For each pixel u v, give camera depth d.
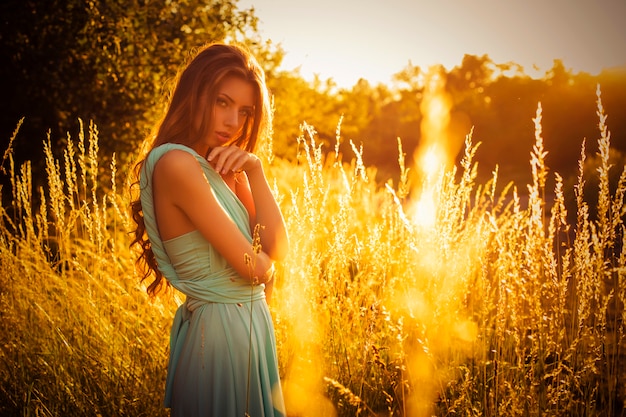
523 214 2.49
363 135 38.00
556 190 2.26
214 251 1.82
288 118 16.83
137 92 9.66
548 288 2.33
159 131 1.97
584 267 2.22
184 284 1.83
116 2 9.42
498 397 2.46
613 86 17.34
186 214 1.78
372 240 3.15
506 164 24.69
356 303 2.95
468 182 2.96
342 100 39.09
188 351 1.83
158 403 2.64
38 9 9.00
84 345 2.94
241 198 2.16
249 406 1.85
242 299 1.88
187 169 1.73
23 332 3.00
